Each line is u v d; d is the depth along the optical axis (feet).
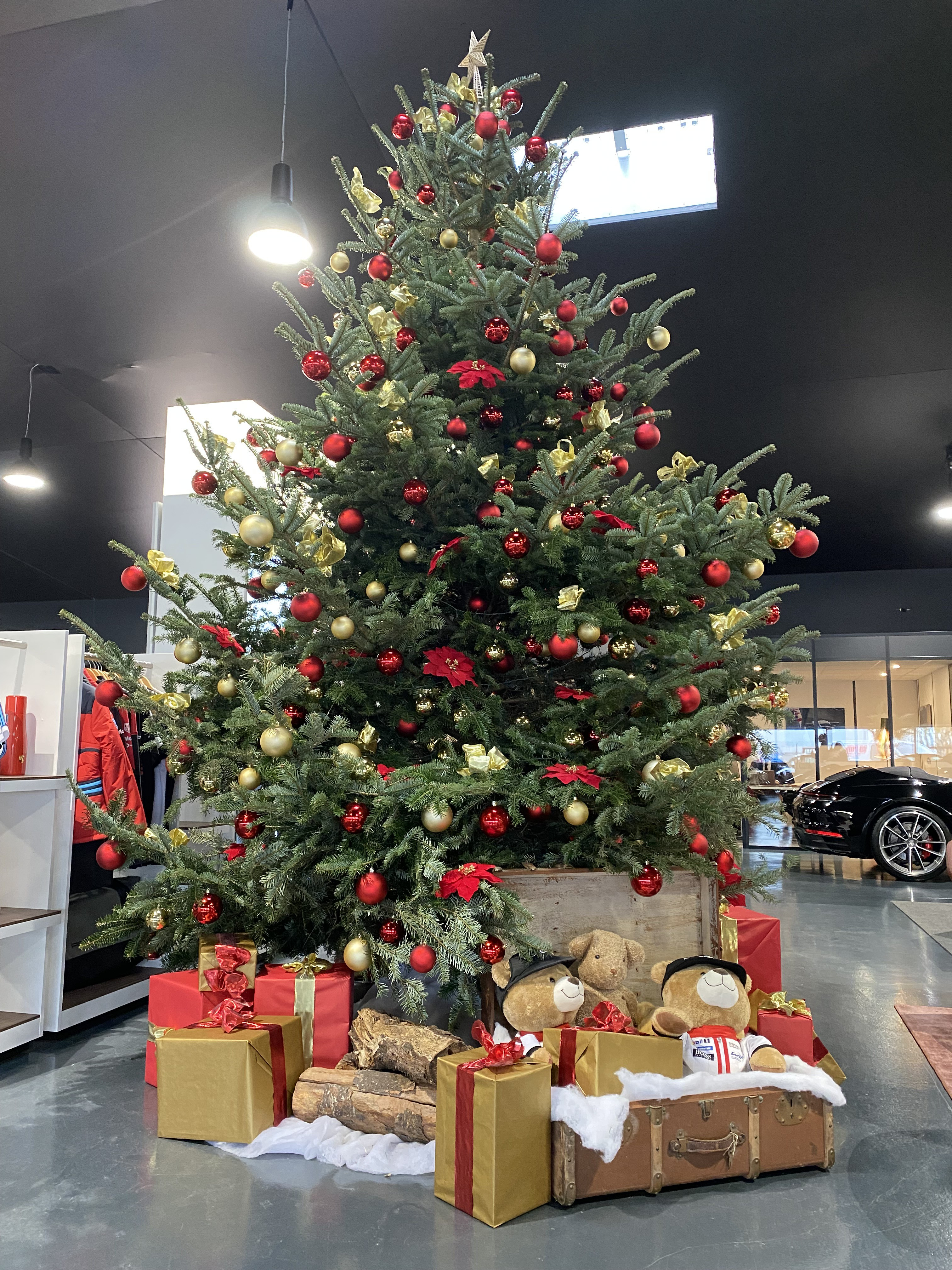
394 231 7.94
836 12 12.00
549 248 6.58
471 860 7.06
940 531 28.14
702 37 12.42
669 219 15.60
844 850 22.36
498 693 8.38
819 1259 4.78
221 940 7.24
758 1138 5.72
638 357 18.80
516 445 8.24
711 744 7.52
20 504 29.63
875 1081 7.61
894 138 13.84
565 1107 5.41
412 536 8.03
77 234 15.60
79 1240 4.92
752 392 20.51
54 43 11.86
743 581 8.00
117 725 10.54
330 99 13.00
